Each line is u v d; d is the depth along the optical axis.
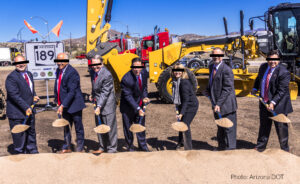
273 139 4.09
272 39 8.43
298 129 4.57
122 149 3.85
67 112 3.54
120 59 7.00
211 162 2.14
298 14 7.89
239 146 3.86
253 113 5.90
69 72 3.43
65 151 3.60
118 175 2.06
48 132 4.79
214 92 3.19
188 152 2.28
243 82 8.01
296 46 8.02
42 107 6.97
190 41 9.46
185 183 2.00
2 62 34.59
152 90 10.03
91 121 5.54
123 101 3.43
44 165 2.14
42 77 6.61
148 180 2.05
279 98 3.09
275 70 3.15
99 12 7.70
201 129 4.80
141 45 11.88
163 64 7.56
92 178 2.06
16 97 3.18
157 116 5.86
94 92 3.62
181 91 3.16
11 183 2.01
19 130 3.00
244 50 8.68
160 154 2.26
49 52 6.58
